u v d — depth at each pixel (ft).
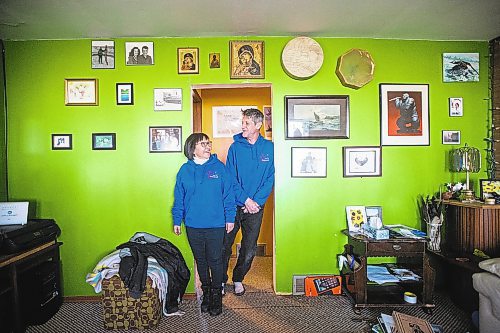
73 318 9.36
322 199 10.75
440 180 10.90
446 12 8.87
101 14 8.79
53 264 9.65
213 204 9.32
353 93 10.74
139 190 10.62
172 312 9.52
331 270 10.80
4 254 8.03
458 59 10.92
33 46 10.43
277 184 10.71
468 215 9.58
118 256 9.09
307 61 10.30
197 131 14.58
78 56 10.48
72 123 10.53
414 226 10.86
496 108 10.78
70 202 10.57
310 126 10.70
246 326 8.79
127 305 8.71
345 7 8.55
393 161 10.82
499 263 7.58
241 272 10.82
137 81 10.55
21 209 9.18
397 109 10.80
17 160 10.49
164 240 10.20
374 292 9.66
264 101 14.79
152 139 10.58
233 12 8.77
